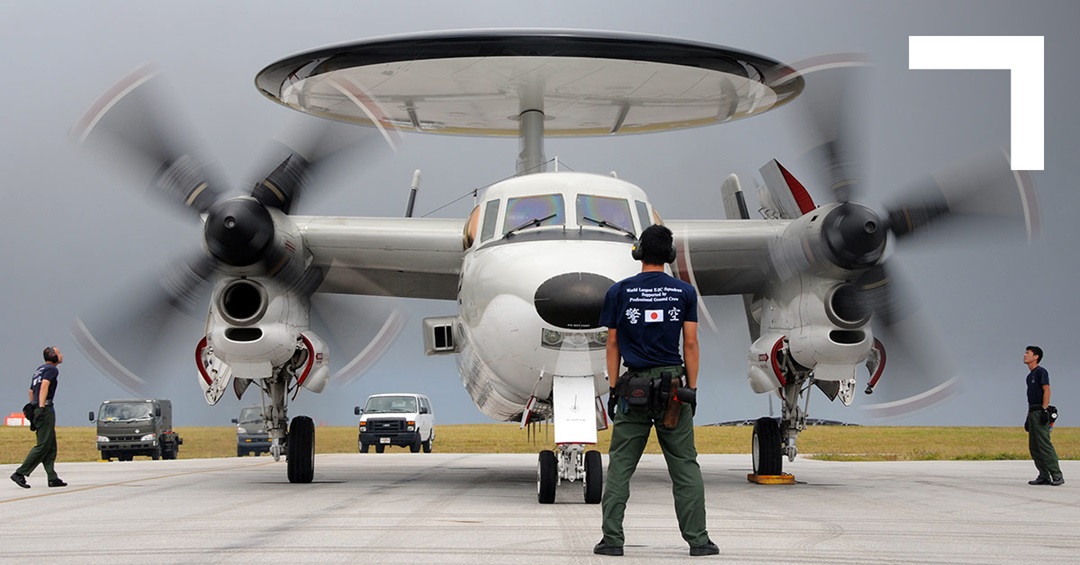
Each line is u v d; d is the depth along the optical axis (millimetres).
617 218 10977
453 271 14258
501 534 7453
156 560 6238
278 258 12578
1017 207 12336
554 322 9500
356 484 13758
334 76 15844
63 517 9117
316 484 13820
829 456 25828
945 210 12461
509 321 9852
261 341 12734
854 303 12797
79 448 40781
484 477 15555
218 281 12781
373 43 14641
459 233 13898
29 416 13445
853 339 12953
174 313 12836
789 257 13008
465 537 7277
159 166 12477
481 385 12477
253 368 13078
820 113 12539
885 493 12156
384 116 18125
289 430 13992
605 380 10172
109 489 13102
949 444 38094
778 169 14055
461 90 16562
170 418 32125
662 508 9711
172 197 12586
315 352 13336
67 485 13930
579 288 9492
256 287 12727
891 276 12750
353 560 6195
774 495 11805
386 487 13016
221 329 12773
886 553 6535
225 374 13547
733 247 13352
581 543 6926
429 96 16922
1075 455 26984
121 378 12781
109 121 12250
